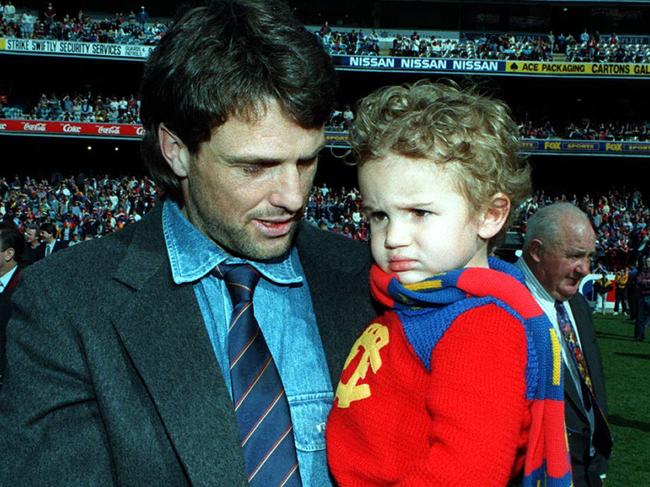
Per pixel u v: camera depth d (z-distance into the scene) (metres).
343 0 35.03
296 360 1.62
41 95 32.44
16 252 5.51
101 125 31.03
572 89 34.12
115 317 1.48
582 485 3.10
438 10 35.03
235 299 1.59
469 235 1.46
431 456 1.28
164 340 1.48
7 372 1.50
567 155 32.66
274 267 1.69
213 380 1.47
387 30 35.25
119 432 1.42
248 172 1.44
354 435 1.47
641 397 9.26
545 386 1.43
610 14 34.78
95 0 34.19
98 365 1.44
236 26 1.41
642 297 14.91
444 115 1.43
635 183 33.25
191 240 1.60
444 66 32.91
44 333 1.46
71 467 1.42
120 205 27.88
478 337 1.33
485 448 1.25
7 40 30.72
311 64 1.43
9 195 28.27
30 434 1.43
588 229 3.40
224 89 1.37
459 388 1.29
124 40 32.19
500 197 1.49
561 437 1.46
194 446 1.41
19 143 31.56
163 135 1.57
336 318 1.71
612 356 12.71
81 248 1.61
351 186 31.52
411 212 1.45
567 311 3.64
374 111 1.50
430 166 1.41
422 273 1.47
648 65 32.31
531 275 3.54
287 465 1.47
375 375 1.48
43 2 33.88
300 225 1.87
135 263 1.56
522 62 32.69
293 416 1.55
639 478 6.10
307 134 1.46
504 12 35.03
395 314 1.54
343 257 1.83
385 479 1.40
